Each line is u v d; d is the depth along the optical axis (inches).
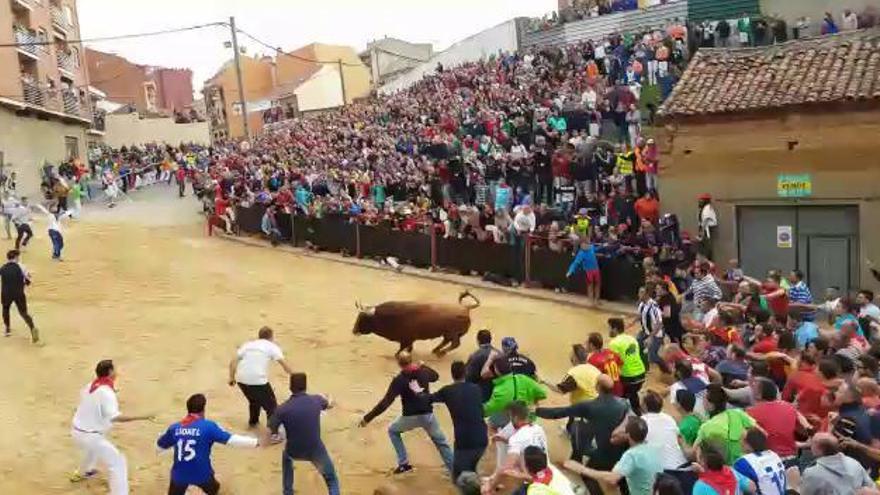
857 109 690.2
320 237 1050.1
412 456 439.8
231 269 932.6
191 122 2765.7
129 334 665.6
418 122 1433.3
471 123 1248.2
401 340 582.6
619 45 1282.0
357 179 1135.6
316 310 756.0
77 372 571.8
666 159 787.4
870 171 692.1
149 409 505.7
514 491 317.7
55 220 933.2
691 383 360.8
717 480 256.1
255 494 398.0
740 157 749.9
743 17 1160.2
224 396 528.1
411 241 947.3
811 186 718.5
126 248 1023.0
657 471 285.9
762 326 436.5
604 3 1594.5
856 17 1021.8
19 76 1488.7
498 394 364.2
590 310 756.0
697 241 753.6
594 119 1050.7
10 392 531.8
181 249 1040.8
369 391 541.0
